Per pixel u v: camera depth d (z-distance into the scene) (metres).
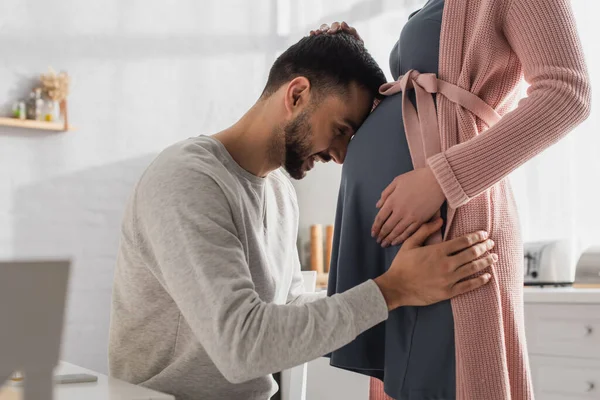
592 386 2.02
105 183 3.05
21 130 2.83
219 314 0.97
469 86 1.12
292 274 1.43
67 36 2.97
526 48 1.07
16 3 2.84
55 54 2.93
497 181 1.04
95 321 2.97
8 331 0.58
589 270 2.18
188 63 3.34
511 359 1.09
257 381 1.21
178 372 1.16
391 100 1.19
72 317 2.90
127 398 0.87
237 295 0.98
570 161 2.58
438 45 1.16
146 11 3.21
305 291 1.67
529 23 1.06
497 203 1.11
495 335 1.05
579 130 2.58
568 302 2.05
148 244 1.13
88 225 2.99
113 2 3.12
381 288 1.03
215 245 1.03
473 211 1.08
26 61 2.86
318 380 1.98
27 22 2.87
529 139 1.03
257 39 3.57
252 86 3.55
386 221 1.11
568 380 2.06
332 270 1.25
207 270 1.00
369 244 1.17
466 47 1.12
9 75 2.81
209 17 3.42
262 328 0.97
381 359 1.18
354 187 1.19
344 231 1.19
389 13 3.16
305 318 0.98
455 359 1.06
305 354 0.97
